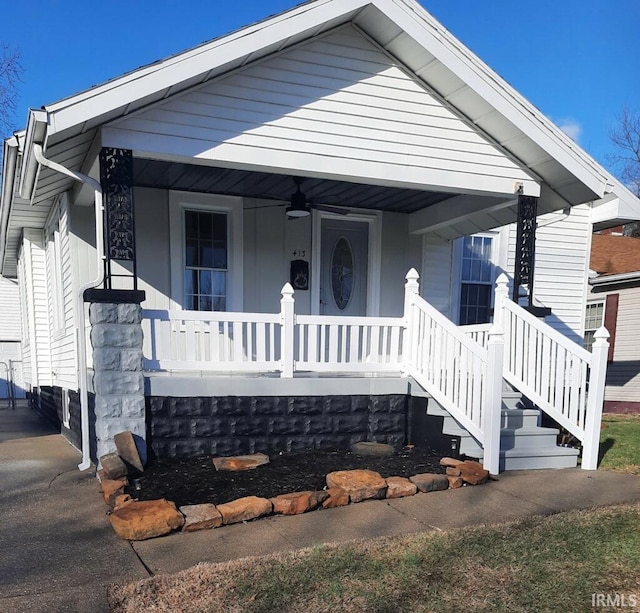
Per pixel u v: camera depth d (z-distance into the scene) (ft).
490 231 29.45
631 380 39.73
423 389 18.34
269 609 7.94
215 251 22.41
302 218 23.73
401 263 25.79
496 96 17.53
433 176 18.37
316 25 15.66
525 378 18.31
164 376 16.66
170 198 21.40
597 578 9.03
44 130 13.91
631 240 51.90
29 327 34.53
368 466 15.85
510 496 13.61
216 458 16.06
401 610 7.97
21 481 15.74
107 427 15.28
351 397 18.33
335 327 18.20
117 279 20.52
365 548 10.14
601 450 19.57
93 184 15.19
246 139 16.20
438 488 13.98
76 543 10.59
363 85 17.42
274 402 17.46
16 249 37.60
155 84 14.16
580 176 18.84
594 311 42.98
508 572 9.20
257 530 11.18
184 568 9.37
